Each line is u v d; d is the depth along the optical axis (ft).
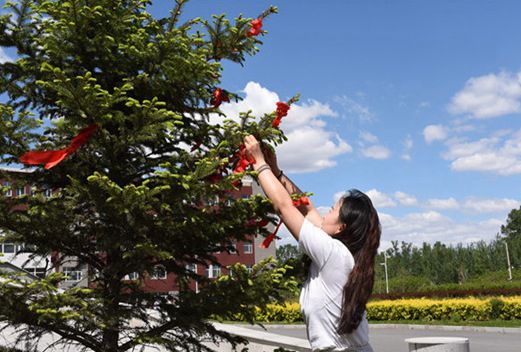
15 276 11.32
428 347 17.92
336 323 7.41
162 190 12.56
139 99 14.37
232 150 12.92
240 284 12.34
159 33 14.14
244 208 13.46
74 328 13.62
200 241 14.25
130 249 12.64
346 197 8.13
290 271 13.62
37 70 13.65
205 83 14.39
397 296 85.56
